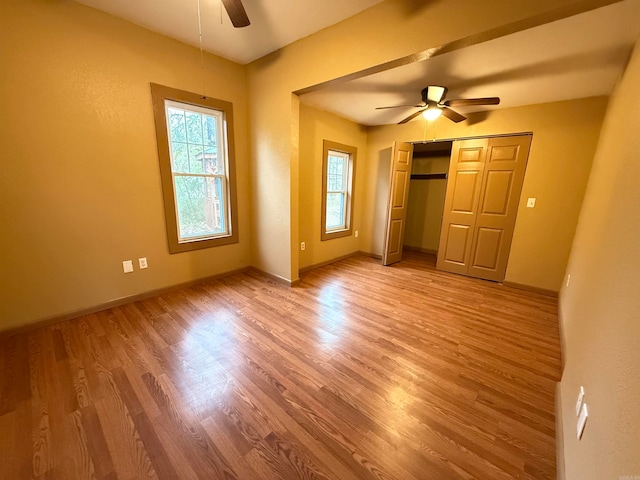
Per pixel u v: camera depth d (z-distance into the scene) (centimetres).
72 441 131
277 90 291
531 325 255
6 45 188
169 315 253
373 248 498
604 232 149
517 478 120
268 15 216
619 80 228
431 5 177
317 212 412
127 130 249
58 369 179
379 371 187
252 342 216
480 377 184
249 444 132
